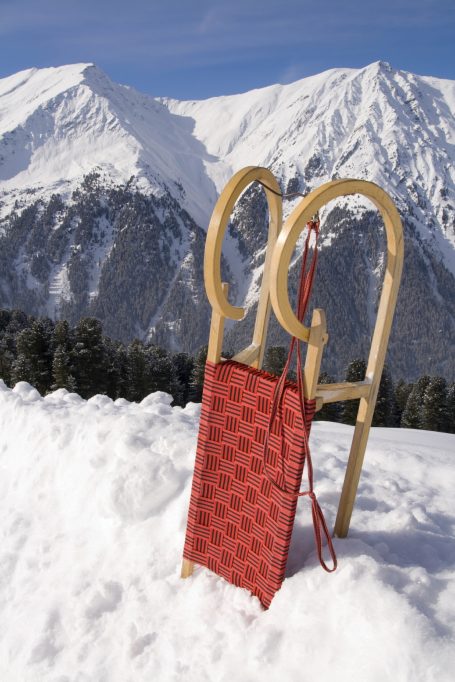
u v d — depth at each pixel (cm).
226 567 273
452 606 223
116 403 514
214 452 268
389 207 229
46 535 352
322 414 3334
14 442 436
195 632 256
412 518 302
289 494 235
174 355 4656
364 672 201
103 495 340
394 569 240
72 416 429
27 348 3553
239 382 254
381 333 248
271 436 245
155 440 374
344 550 260
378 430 619
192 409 506
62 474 388
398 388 4822
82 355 3509
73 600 295
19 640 285
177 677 240
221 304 248
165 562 302
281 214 276
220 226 236
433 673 191
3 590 324
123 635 269
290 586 243
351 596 223
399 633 203
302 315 239
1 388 518
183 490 338
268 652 229
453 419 3938
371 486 362
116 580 300
